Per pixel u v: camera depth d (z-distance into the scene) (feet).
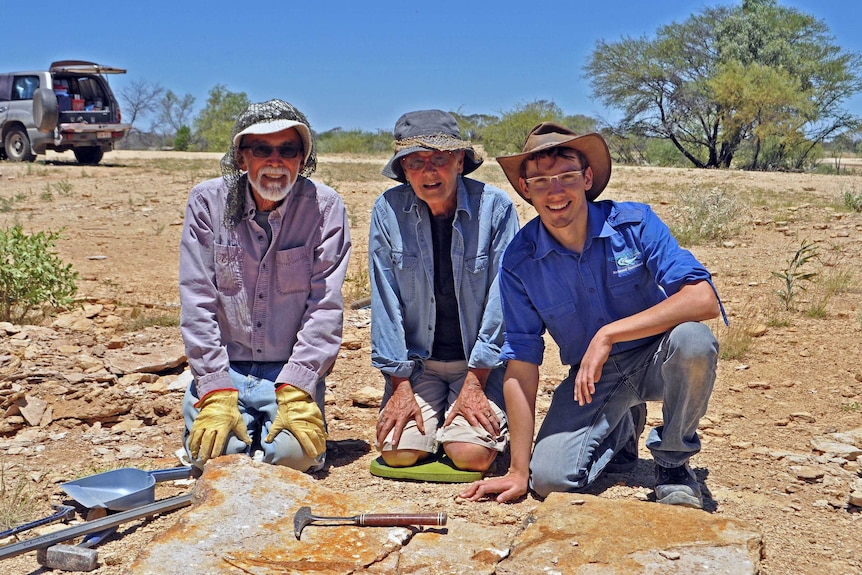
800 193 50.26
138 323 21.11
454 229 13.34
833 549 10.98
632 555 10.05
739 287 26.03
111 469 13.15
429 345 13.99
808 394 17.01
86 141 64.59
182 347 18.51
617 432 12.85
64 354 17.87
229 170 13.14
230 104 147.95
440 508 11.87
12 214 39.75
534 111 115.24
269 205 13.26
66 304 21.79
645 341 12.40
